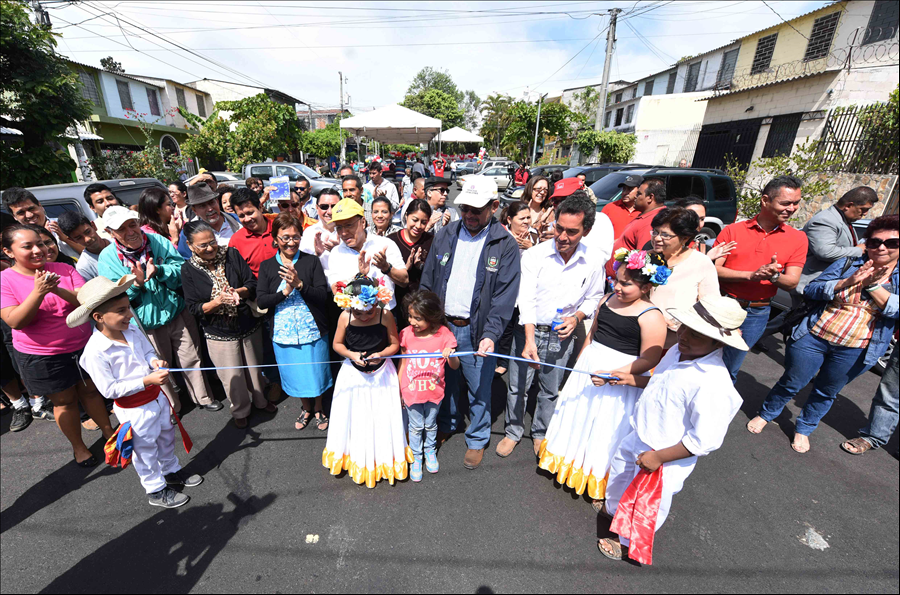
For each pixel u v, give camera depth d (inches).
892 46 412.2
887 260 99.2
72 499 102.6
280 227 109.9
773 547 91.4
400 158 911.7
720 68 703.7
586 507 101.8
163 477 100.2
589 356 96.5
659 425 77.5
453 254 107.9
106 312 82.4
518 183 529.0
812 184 327.3
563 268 103.0
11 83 280.2
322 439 126.3
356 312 95.0
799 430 122.8
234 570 84.7
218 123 671.8
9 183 282.0
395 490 106.3
